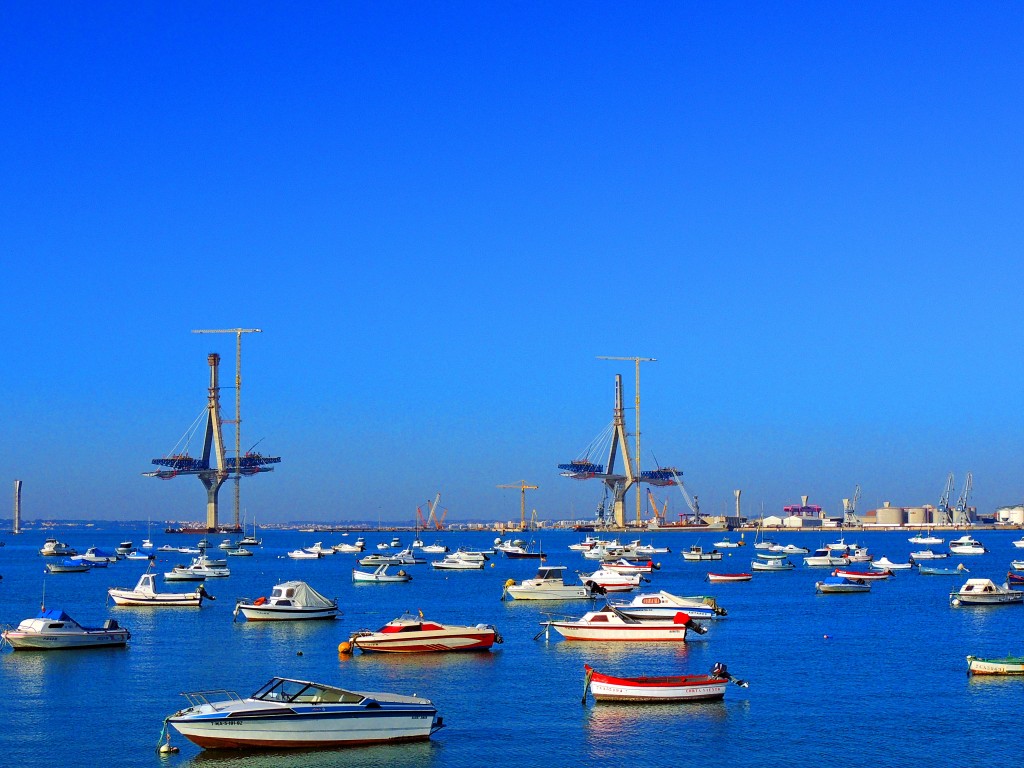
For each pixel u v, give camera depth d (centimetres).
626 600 12450
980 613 10900
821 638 8706
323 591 14675
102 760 4925
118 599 11744
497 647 8119
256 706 5034
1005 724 5509
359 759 4925
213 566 18950
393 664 7331
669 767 4800
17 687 6556
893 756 4953
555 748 5088
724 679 6097
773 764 4838
